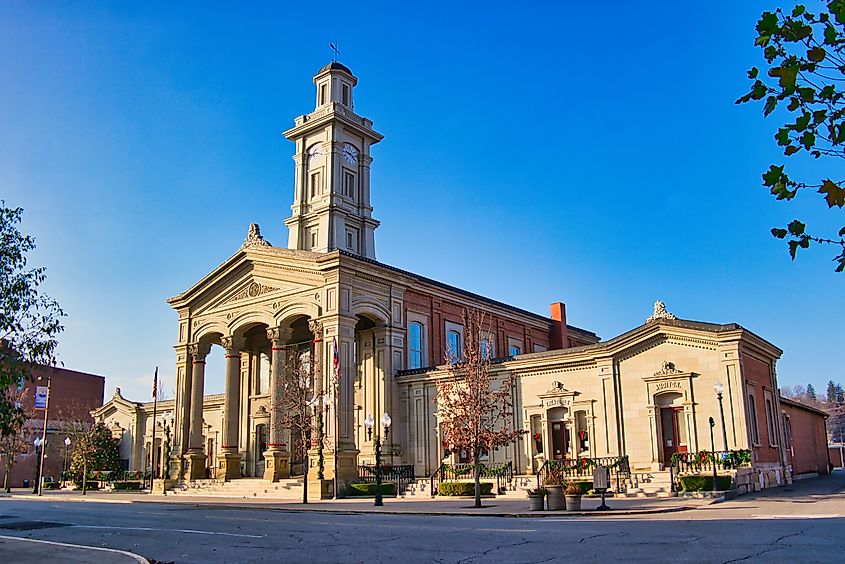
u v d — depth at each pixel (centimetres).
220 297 5400
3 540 2025
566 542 1733
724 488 3275
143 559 1623
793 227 640
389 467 4584
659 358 4038
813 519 2172
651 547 1595
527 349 6575
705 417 3847
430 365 5306
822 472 5703
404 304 5156
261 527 2391
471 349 4297
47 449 7838
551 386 4394
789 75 609
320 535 2081
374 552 1683
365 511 3075
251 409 5744
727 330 3809
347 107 6247
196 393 5475
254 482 4716
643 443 4012
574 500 2753
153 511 3356
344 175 6094
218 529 2347
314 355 4731
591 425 4209
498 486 3888
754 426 3869
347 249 5947
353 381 4606
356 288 4791
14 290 1839
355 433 4988
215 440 6341
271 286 5056
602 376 4200
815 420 5828
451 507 3162
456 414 3703
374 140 6381
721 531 1864
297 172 6169
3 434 1944
